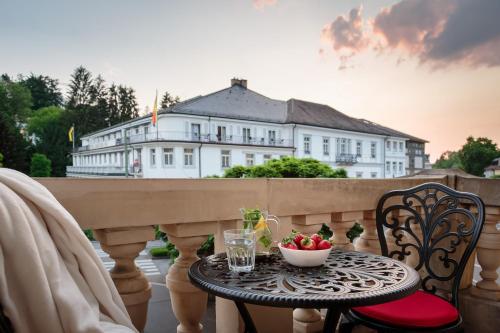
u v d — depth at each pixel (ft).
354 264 4.59
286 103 159.43
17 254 2.72
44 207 3.14
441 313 5.01
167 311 17.61
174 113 127.85
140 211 4.89
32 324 2.75
